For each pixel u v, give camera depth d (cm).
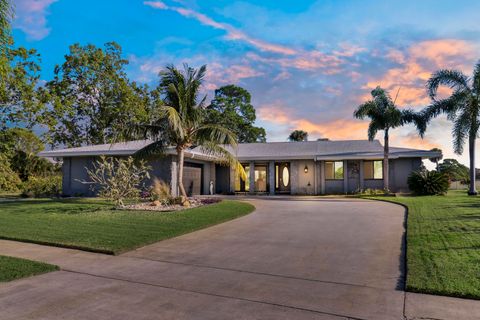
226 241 780
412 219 975
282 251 681
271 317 375
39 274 538
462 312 382
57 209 1311
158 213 1193
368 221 1016
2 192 2786
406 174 2245
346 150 2400
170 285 486
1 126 3022
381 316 375
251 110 4366
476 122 2003
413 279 476
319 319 369
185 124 1485
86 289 469
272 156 2356
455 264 536
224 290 464
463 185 3231
